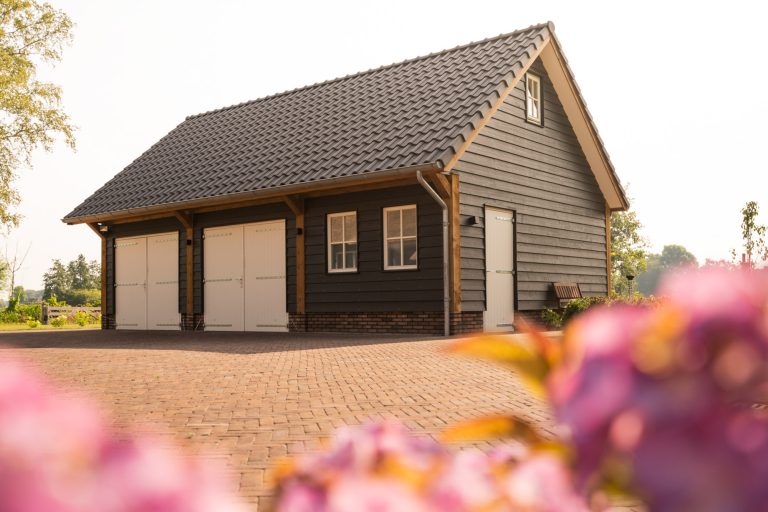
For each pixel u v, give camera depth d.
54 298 39.41
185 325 19.59
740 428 0.59
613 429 0.63
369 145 15.70
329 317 16.42
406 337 14.16
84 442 0.51
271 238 17.64
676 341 0.63
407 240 15.26
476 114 14.59
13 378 0.52
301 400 6.90
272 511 0.77
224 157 19.69
